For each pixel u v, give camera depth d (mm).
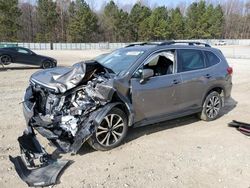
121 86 5156
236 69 18922
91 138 4945
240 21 111438
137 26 89062
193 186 4164
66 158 4840
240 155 5184
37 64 18953
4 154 4957
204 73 6648
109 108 4988
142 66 5605
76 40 77938
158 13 89562
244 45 79625
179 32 92188
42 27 80625
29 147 4688
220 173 4547
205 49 6930
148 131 6215
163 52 6020
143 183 4195
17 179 4199
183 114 6410
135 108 5422
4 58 17812
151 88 5586
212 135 6125
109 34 87375
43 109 5301
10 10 63938
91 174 4379
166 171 4547
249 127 6406
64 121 4918
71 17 82375
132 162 4793
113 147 5242
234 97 9984
